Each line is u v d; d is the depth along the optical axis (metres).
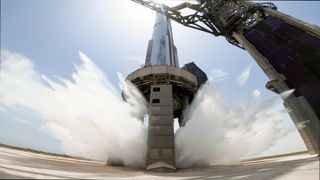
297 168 13.91
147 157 26.81
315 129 21.58
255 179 12.39
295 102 24.95
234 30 44.22
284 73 29.86
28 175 9.84
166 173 21.78
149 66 39.94
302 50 29.59
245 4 43.28
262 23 38.66
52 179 9.61
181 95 43.69
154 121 30.06
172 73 38.81
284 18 35.09
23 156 20.59
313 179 11.06
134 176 16.16
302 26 31.44
